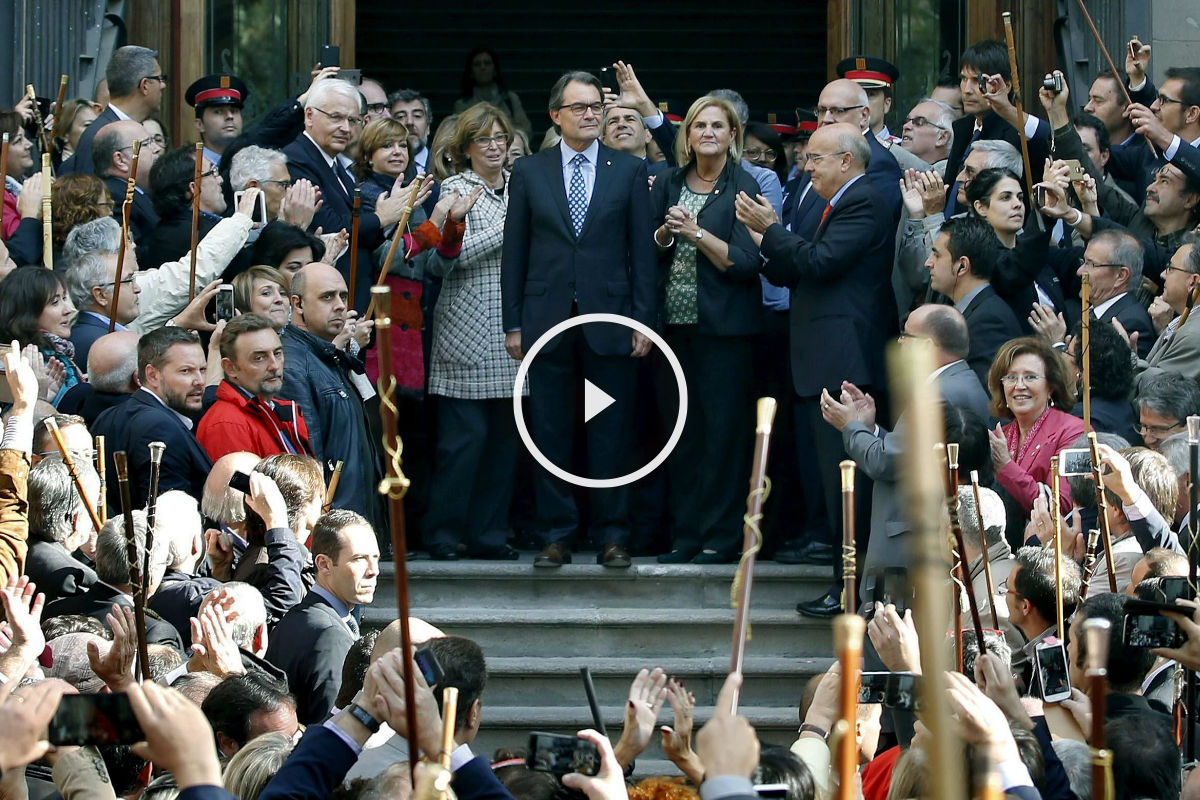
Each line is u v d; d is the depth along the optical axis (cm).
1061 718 557
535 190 1024
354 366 978
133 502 844
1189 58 1398
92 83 1372
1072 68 1422
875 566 857
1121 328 941
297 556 742
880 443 856
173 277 967
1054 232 1105
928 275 1010
